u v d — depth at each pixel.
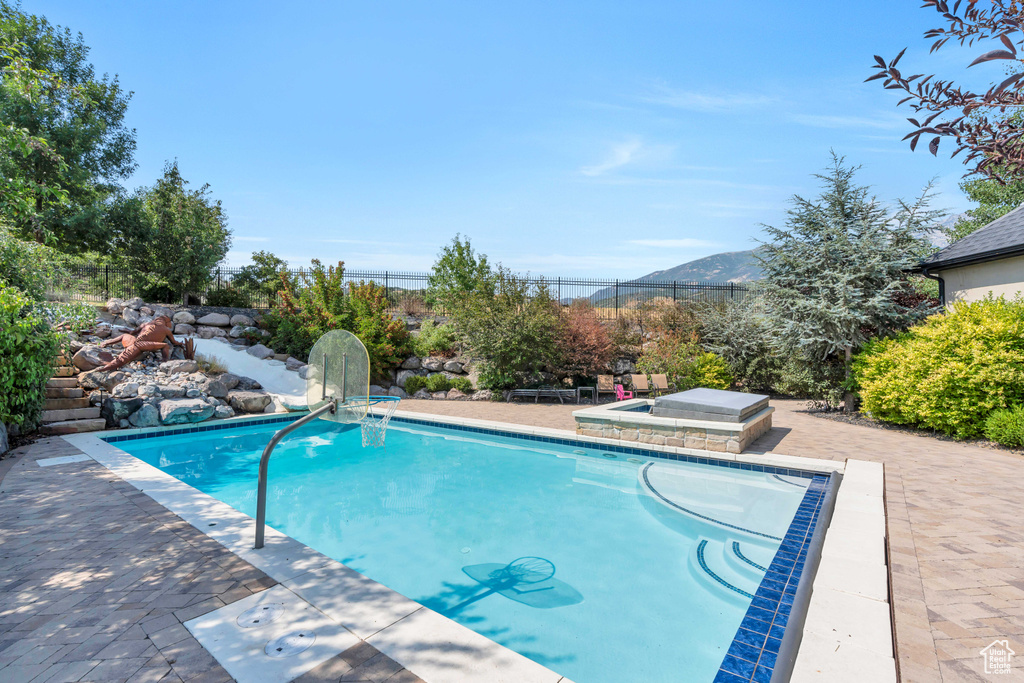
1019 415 7.64
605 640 3.43
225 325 16.88
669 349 15.97
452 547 5.09
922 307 11.93
